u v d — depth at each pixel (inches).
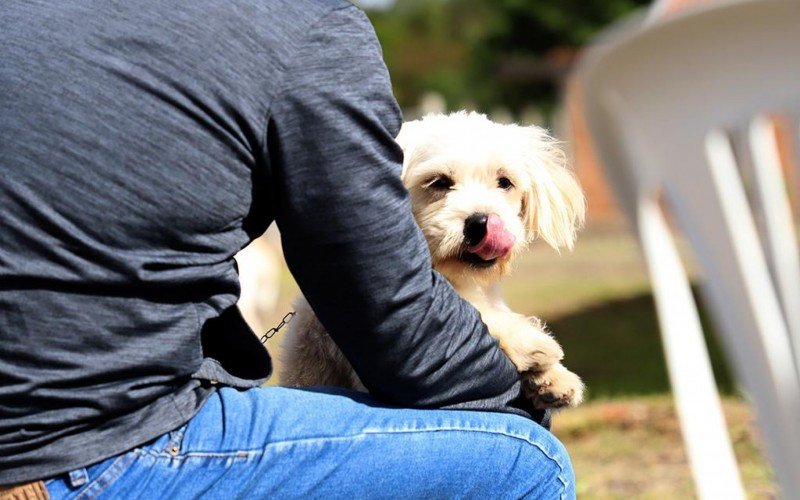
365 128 65.4
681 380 138.0
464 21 1619.1
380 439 69.5
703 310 353.7
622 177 150.4
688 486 166.6
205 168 62.2
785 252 131.0
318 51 65.1
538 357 80.4
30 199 59.3
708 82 128.3
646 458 186.2
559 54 969.5
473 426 72.4
